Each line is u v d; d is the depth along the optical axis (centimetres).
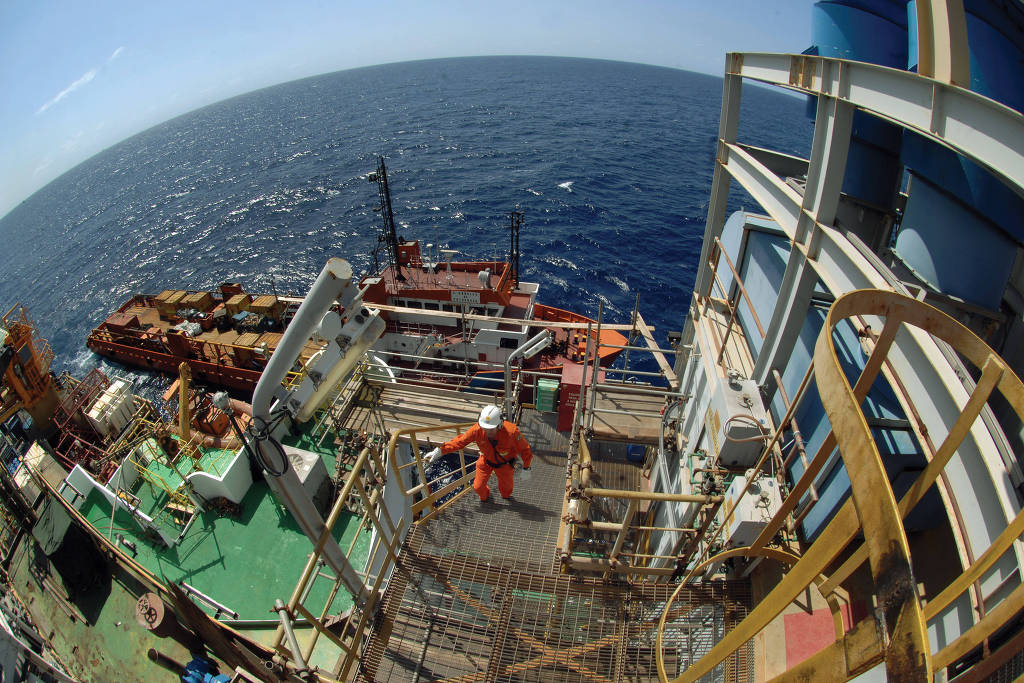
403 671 532
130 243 5406
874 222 718
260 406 493
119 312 2842
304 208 5897
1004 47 465
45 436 1761
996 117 334
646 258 4100
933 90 389
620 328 1067
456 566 586
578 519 495
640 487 1114
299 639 912
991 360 246
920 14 402
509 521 750
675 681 281
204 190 7400
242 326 2459
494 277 2319
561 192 5806
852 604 508
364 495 545
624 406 1084
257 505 1112
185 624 610
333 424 1248
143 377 2702
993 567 348
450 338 2234
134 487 1166
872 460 156
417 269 2408
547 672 500
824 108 551
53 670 645
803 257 622
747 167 774
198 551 1046
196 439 1179
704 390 877
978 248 504
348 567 612
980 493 362
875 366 276
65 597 807
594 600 527
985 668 237
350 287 477
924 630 128
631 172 6706
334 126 12250
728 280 958
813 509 579
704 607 525
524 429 1120
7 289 4800
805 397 652
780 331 686
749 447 648
